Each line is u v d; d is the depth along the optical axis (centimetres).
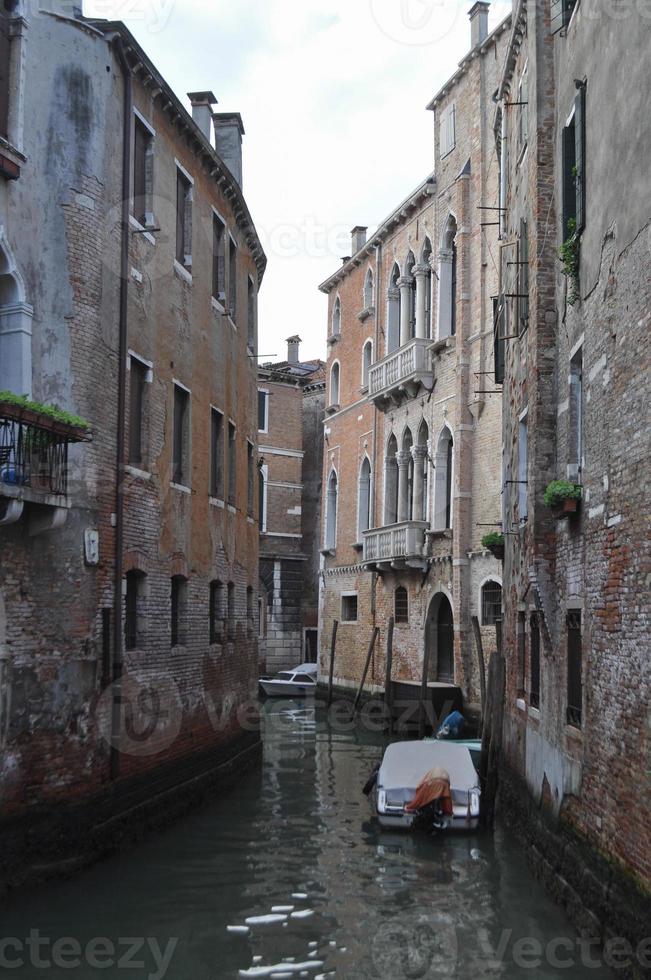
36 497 942
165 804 1280
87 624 1079
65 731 1038
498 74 2261
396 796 1336
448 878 1075
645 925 700
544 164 1237
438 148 2558
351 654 3059
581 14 1034
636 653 777
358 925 911
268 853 1171
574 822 952
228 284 1736
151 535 1277
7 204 1018
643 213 789
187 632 1423
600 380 924
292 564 3725
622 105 857
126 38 1193
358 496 3075
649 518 758
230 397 1730
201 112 1805
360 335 3134
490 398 2253
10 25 1048
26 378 1032
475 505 2303
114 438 1166
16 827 961
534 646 1260
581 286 1025
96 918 908
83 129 1122
